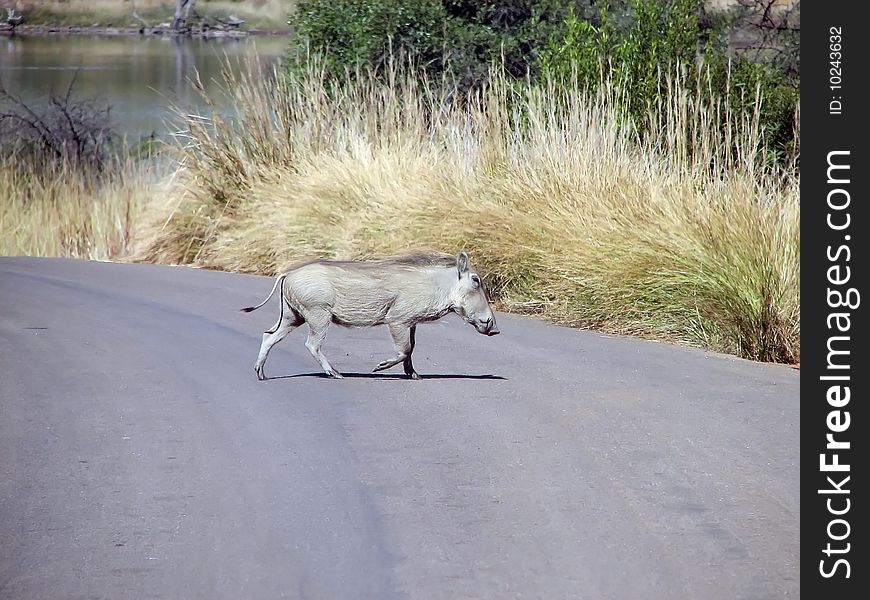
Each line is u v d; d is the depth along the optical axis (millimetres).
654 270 23188
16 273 30797
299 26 47031
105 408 16812
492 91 33094
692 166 27344
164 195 36656
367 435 15328
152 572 10914
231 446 14891
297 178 33312
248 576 10820
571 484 13375
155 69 96188
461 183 29031
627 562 11125
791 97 34531
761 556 11328
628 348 21297
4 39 133500
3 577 10805
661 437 15289
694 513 12477
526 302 25141
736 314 21766
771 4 45125
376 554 11336
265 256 31531
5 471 13930
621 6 47125
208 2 139000
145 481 13539
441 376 18750
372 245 28453
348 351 20812
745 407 16891
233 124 36625
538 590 10484
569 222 25641
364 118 35312
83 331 22609
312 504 12734
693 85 34344
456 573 10875
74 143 53375
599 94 30844
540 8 46875
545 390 17828
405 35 45250
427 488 13250
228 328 22969
